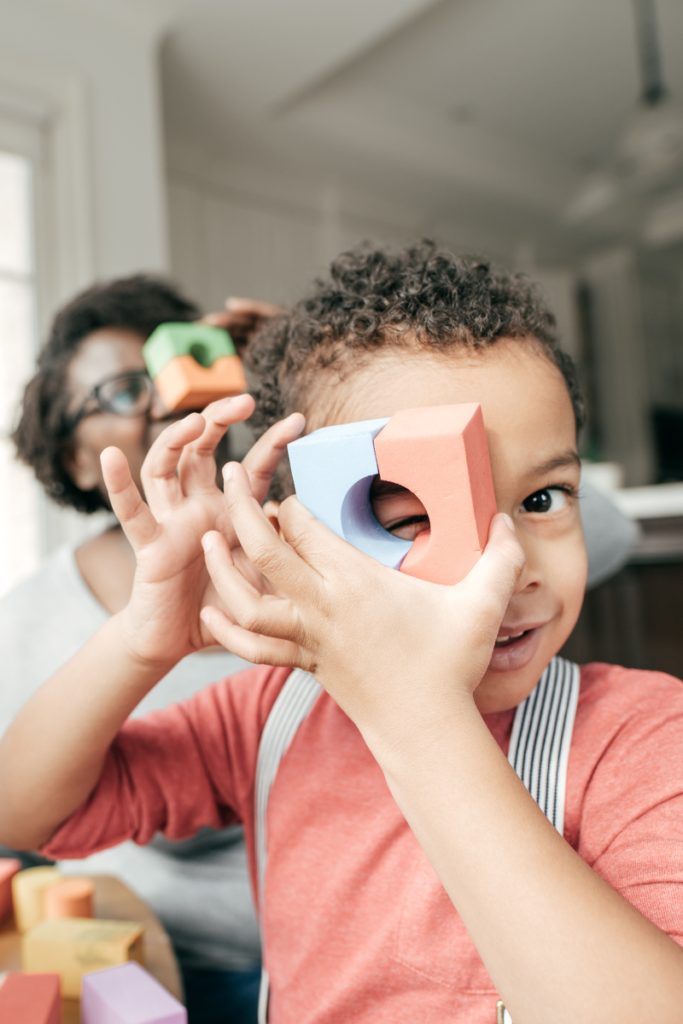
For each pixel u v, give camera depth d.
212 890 0.77
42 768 0.50
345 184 3.77
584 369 4.87
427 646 0.33
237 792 0.58
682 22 2.88
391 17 2.43
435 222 4.27
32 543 1.90
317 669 0.35
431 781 0.32
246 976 0.74
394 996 0.45
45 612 0.91
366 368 0.42
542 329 0.47
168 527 0.44
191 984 0.74
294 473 0.36
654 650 1.48
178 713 0.60
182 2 2.27
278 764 0.55
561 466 0.41
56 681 0.50
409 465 0.34
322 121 3.24
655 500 1.56
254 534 0.34
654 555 1.48
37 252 2.03
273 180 3.63
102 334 0.94
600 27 2.88
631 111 3.53
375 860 0.48
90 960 0.56
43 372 0.97
